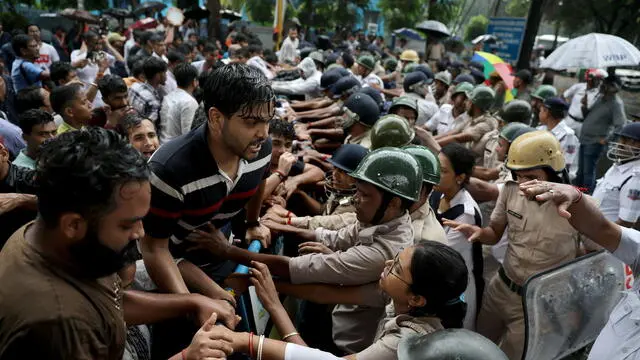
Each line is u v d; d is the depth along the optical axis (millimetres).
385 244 2080
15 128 3842
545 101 6406
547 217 2812
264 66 9484
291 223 2846
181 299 1678
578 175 8352
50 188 1089
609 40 8148
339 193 2973
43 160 1108
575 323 2568
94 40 8945
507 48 14383
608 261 2629
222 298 1885
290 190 3293
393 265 1740
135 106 5098
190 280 1934
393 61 14469
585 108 8383
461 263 1670
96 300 1204
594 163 8086
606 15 13383
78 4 17109
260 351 1621
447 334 1354
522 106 5402
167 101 5090
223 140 1683
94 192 1090
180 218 1841
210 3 17438
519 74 9234
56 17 16672
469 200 3074
